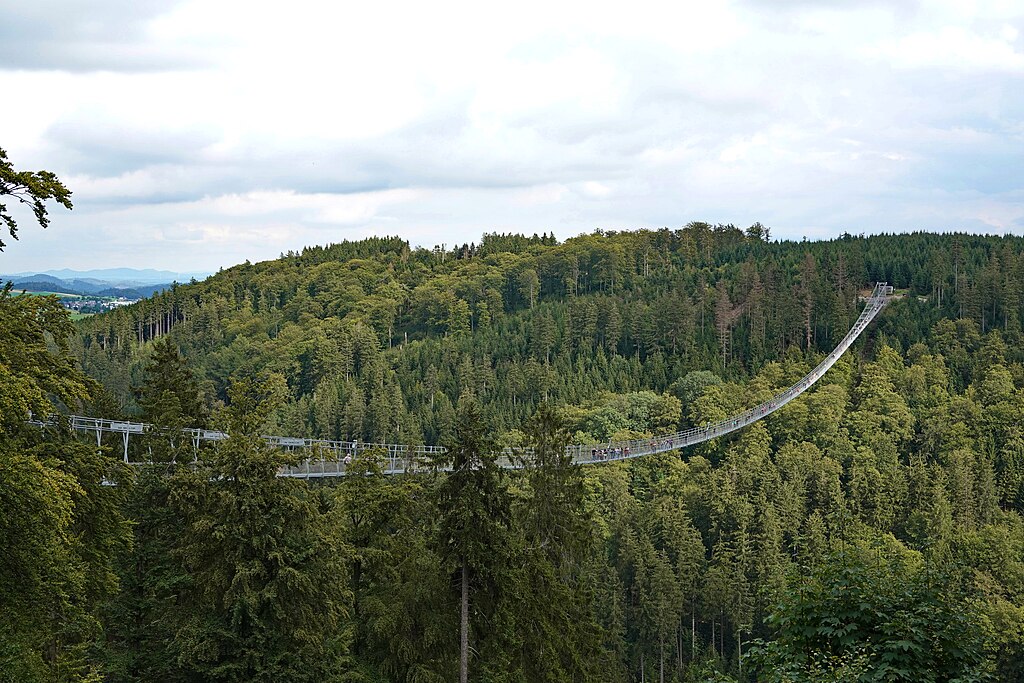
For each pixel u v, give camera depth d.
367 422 153.50
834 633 16.75
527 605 35.69
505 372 175.25
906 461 143.38
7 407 18.72
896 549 90.62
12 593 19.48
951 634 16.27
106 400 49.50
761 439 140.38
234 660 29.11
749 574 91.44
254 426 42.28
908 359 168.00
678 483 128.12
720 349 184.62
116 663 28.98
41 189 18.36
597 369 173.12
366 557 36.41
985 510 119.00
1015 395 148.75
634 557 87.19
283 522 30.75
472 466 35.22
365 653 35.94
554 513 40.78
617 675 68.06
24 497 18.52
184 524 32.78
